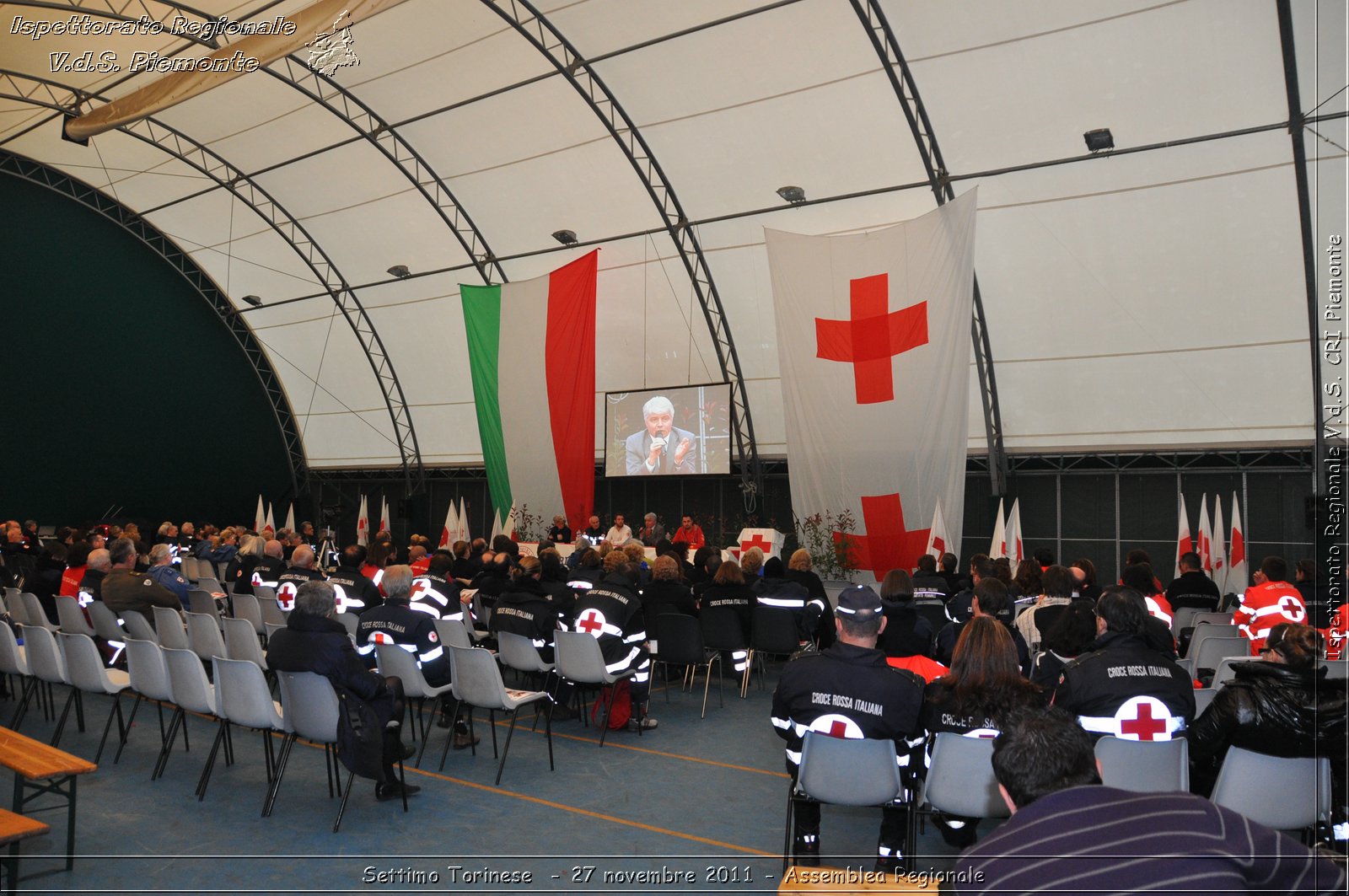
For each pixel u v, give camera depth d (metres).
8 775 5.66
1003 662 3.76
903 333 11.19
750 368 17.44
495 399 14.53
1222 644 6.31
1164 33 11.14
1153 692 3.62
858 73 12.89
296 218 19.27
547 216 17.17
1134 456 15.26
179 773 5.73
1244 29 10.74
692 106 14.20
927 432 11.07
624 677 6.67
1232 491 14.58
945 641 5.91
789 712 3.93
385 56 14.38
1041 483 16.17
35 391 19.83
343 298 20.84
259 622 8.43
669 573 8.05
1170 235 13.01
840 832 4.79
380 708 4.98
